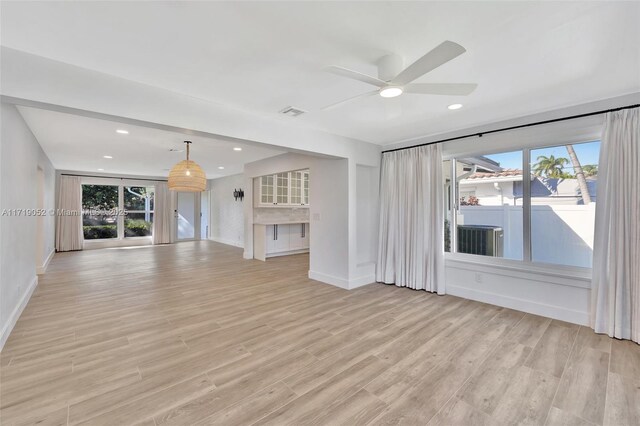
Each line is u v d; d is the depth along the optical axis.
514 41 1.88
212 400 1.84
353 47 1.97
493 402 1.83
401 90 2.02
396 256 4.49
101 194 8.82
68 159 6.21
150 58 2.10
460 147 3.92
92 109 2.25
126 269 5.66
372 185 4.88
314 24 1.72
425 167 4.16
